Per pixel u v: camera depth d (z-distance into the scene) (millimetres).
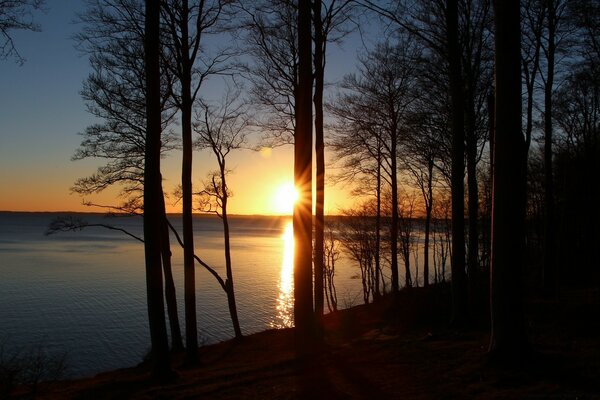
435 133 20359
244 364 13703
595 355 8453
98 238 141000
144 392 10281
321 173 14648
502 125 8445
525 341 8438
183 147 16078
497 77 8523
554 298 16391
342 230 43750
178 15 15648
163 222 18438
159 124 11430
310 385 8555
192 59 15812
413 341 12047
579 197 29156
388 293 32656
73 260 77312
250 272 63000
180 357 17938
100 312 38781
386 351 10859
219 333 32219
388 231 36562
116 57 16734
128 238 142000
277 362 11688
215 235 160625
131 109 17406
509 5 8422
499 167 8461
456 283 13766
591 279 22344
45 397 11672
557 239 31016
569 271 25250
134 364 25906
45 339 30797
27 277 57656
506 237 8414
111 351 28344
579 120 27734
